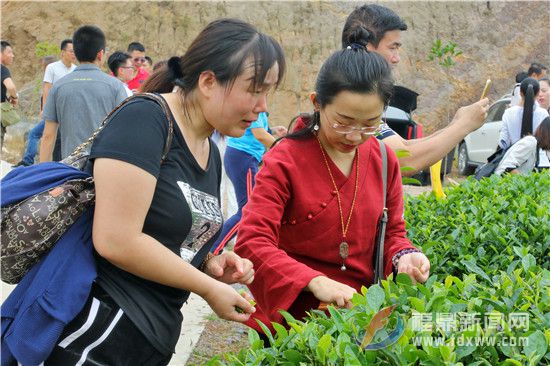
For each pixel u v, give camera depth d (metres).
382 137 3.63
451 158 15.34
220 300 2.43
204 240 2.55
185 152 2.46
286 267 2.79
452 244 3.64
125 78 8.81
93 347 2.36
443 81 20.33
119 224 2.28
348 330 2.21
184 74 2.46
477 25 21.20
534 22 21.52
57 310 2.29
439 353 2.01
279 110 18.88
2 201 2.35
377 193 3.10
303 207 2.98
